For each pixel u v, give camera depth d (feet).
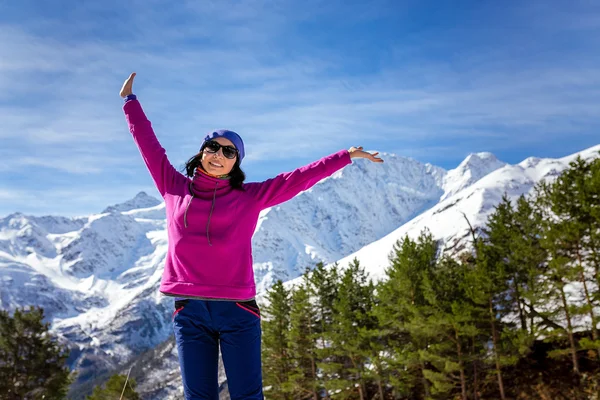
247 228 10.09
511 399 95.55
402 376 98.43
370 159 11.28
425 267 100.73
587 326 87.76
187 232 9.76
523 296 88.17
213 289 9.53
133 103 11.52
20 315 94.07
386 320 99.60
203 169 10.35
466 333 86.38
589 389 87.81
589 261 88.12
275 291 121.60
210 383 9.53
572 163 95.45
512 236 98.37
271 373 118.21
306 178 10.68
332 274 119.03
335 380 104.94
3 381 90.07
